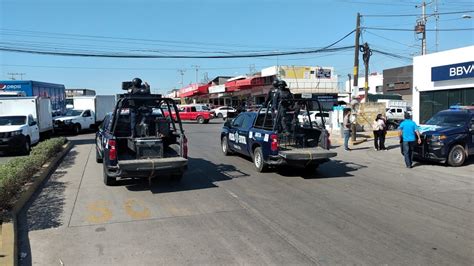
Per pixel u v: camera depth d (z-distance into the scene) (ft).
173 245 18.90
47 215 23.91
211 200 27.35
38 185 31.78
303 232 20.67
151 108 34.73
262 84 152.87
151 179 34.40
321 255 17.60
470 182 34.27
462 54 63.82
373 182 34.06
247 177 35.83
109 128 34.71
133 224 22.17
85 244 19.13
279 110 38.24
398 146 62.39
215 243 19.13
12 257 16.57
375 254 17.74
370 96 182.91
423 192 30.22
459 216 23.67
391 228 21.34
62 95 107.96
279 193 29.58
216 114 170.19
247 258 17.30
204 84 233.14
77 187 31.53
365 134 79.36
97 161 44.70
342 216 23.56
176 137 34.73
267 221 22.59
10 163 32.65
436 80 68.69
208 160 45.68
